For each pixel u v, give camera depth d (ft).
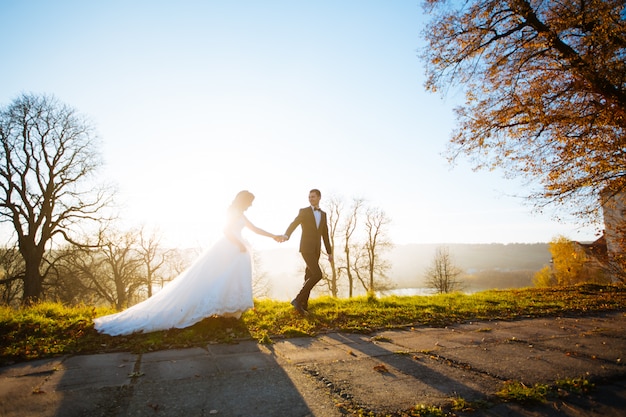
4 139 63.82
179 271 104.78
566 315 22.17
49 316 17.78
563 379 9.61
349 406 7.76
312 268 19.86
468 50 37.73
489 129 38.70
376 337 14.92
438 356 11.98
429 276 151.53
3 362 10.79
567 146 35.65
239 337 14.39
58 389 8.60
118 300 93.45
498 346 13.50
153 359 11.27
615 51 29.60
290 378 9.47
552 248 105.70
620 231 40.93
